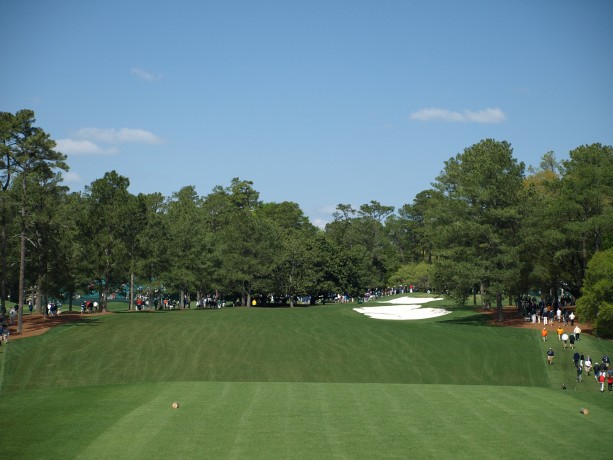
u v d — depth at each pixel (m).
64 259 77.38
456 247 83.56
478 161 89.56
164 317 80.88
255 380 53.56
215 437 27.36
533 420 31.22
